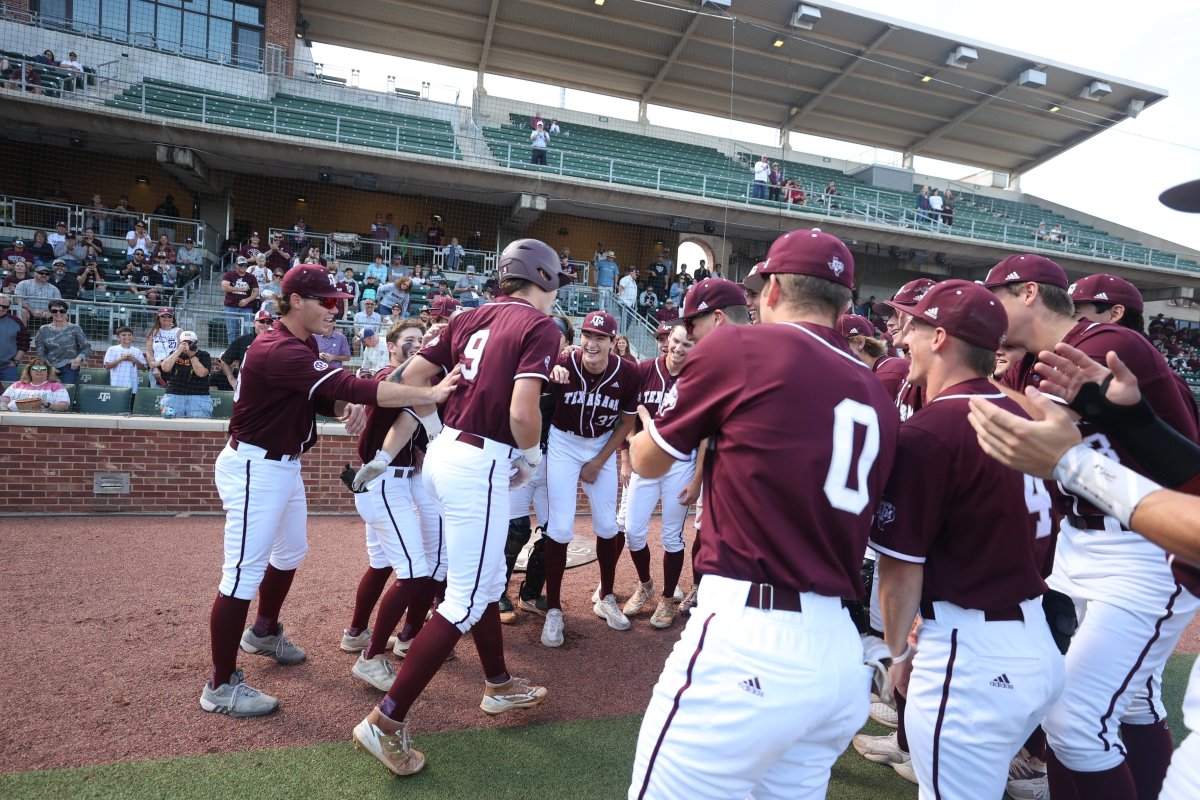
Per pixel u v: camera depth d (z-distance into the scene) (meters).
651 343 13.77
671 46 19.45
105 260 12.76
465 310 3.19
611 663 3.96
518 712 3.34
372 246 16.06
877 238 19.22
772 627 1.62
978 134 23.58
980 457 1.86
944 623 1.98
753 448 1.67
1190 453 1.56
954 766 1.95
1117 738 2.34
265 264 12.36
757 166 18.83
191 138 14.48
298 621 4.25
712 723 1.62
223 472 3.14
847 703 1.67
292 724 3.12
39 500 6.31
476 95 20.47
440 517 3.85
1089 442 2.41
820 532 1.65
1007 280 2.70
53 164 15.79
